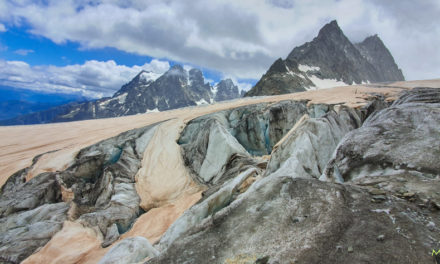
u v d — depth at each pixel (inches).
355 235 168.7
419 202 195.6
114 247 260.8
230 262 172.1
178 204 604.1
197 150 804.6
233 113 1043.3
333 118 631.2
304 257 159.0
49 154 765.9
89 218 544.4
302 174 361.4
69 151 776.9
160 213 577.6
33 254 420.2
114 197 633.6
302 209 209.8
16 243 443.8
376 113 503.2
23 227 497.4
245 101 1365.7
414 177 239.3
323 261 152.9
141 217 579.8
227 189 350.0
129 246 253.4
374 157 301.3
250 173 412.5
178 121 990.4
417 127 336.8
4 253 419.2
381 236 161.9
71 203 611.8
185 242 210.5
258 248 178.5
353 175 302.0
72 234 483.5
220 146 745.0
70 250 437.4
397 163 273.0
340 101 993.5
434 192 204.8
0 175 678.5
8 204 552.7
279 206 222.4
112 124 1155.9
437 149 269.6
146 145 840.9
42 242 457.1
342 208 199.8
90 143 841.5
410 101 493.7
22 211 554.3
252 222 210.8
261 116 984.9
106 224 538.9
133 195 659.4
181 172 751.1
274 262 161.2
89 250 447.2
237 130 995.3
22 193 591.5
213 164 734.5
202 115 1009.5
